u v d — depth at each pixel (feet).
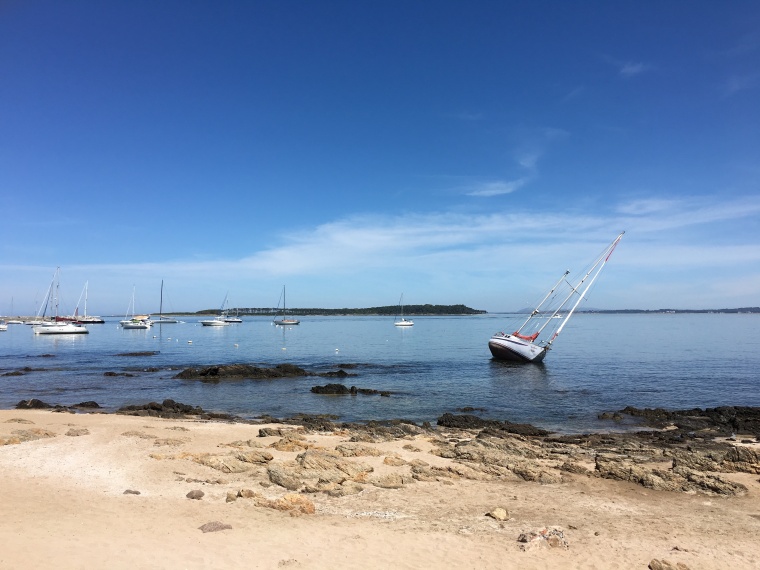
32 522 46.65
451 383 181.57
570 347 323.16
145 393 160.45
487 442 89.40
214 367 194.90
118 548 41.83
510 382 182.80
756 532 54.34
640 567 44.01
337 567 41.27
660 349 303.27
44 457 70.64
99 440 80.53
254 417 124.88
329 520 52.95
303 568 40.65
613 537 51.42
